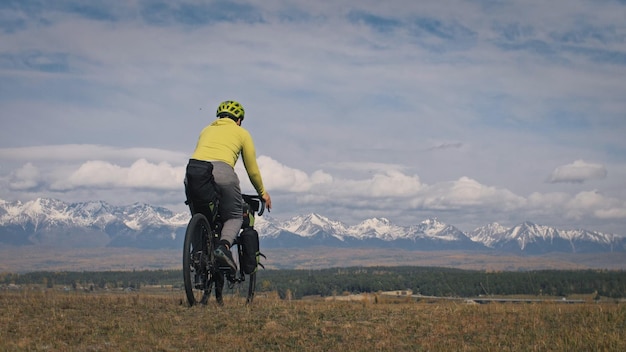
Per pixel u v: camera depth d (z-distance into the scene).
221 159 9.89
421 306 11.04
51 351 7.11
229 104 10.56
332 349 7.68
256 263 10.77
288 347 7.69
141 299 10.97
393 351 7.62
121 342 7.64
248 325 8.71
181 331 8.27
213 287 10.53
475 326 9.04
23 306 9.94
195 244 9.81
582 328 8.82
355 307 10.79
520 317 9.76
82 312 9.42
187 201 9.96
